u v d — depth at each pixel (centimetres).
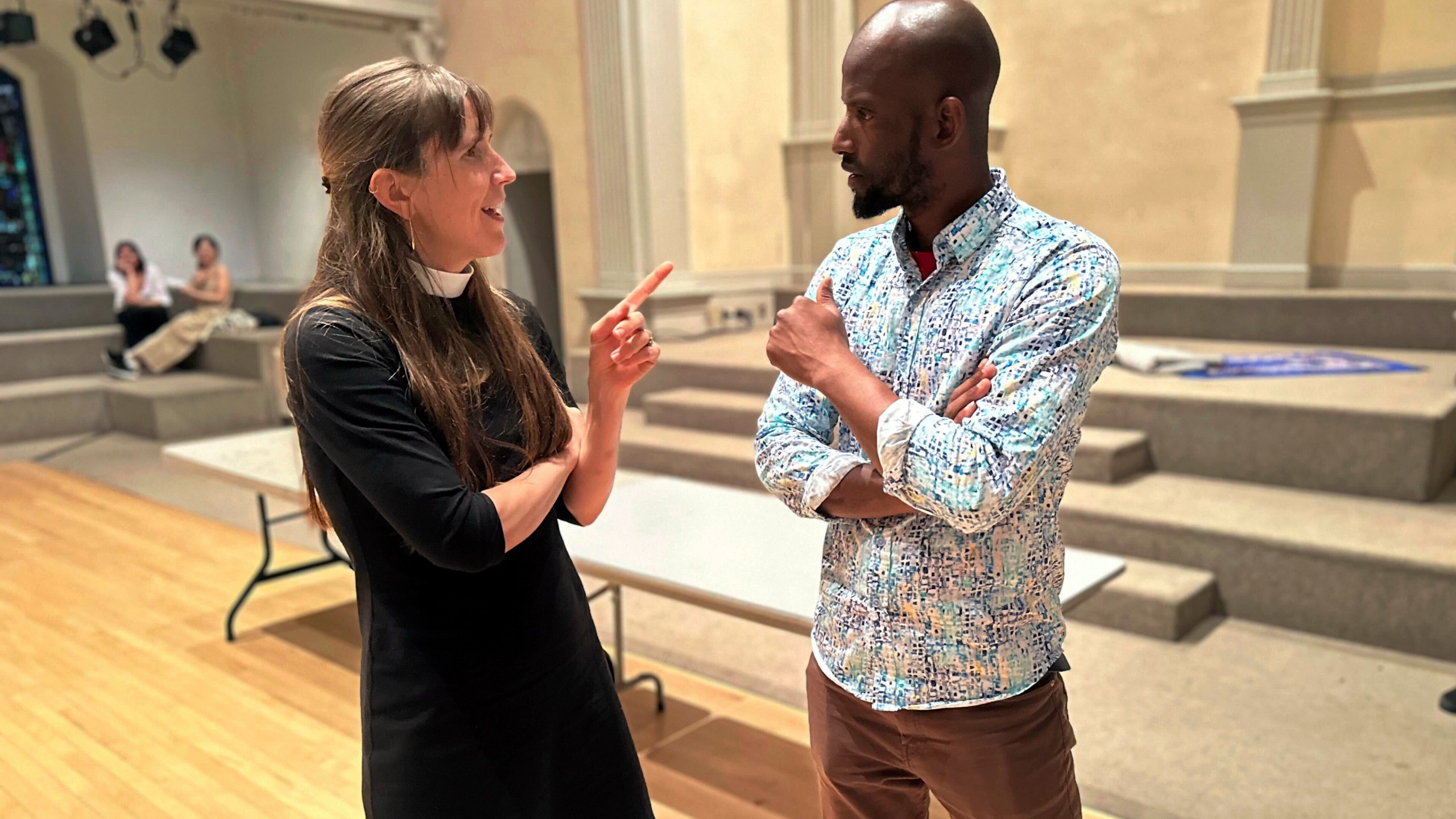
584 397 615
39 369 718
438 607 112
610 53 566
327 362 102
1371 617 292
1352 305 460
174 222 909
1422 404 335
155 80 884
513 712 115
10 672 302
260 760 250
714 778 237
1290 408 346
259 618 345
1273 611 310
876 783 127
